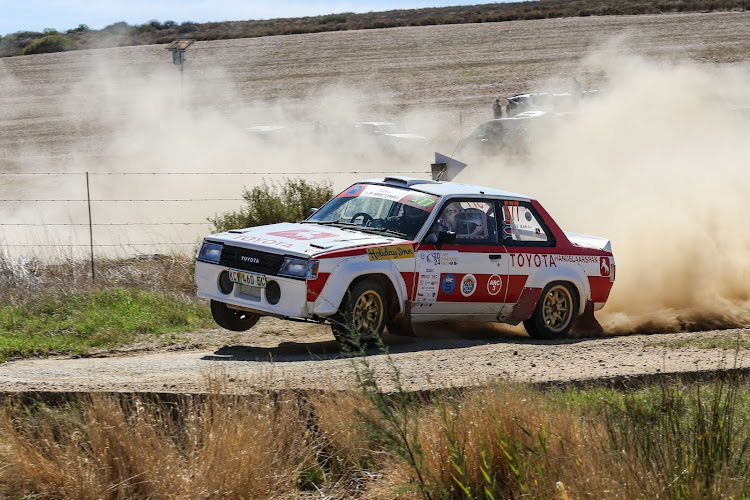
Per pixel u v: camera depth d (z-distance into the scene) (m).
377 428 10.52
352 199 22.08
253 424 11.92
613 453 10.77
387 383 14.38
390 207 21.27
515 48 151.00
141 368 17.03
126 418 12.11
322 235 19.98
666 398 13.10
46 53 180.25
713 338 21.16
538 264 22.28
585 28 169.50
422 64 140.25
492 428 11.36
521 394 12.52
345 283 18.66
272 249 18.88
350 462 12.18
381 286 19.64
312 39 179.88
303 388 13.40
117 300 24.14
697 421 11.62
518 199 22.53
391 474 11.42
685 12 187.88
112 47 183.88
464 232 21.19
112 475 11.09
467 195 21.50
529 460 10.85
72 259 29.20
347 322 18.44
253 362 17.84
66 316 22.61
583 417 12.52
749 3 185.88
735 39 143.75
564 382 15.17
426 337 22.33
